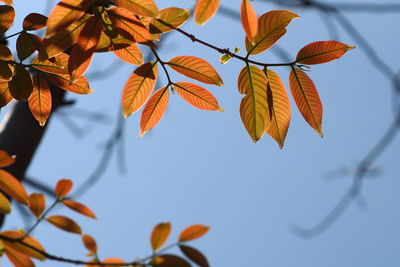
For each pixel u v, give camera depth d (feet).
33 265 5.08
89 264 5.15
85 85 4.59
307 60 4.47
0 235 5.02
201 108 4.66
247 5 4.23
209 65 4.51
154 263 5.15
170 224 5.20
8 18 4.37
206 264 5.18
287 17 4.44
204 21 4.25
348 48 4.46
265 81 4.46
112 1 4.22
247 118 4.48
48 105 4.65
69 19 4.13
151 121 4.66
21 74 4.49
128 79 4.53
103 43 4.28
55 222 5.21
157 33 4.39
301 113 4.50
